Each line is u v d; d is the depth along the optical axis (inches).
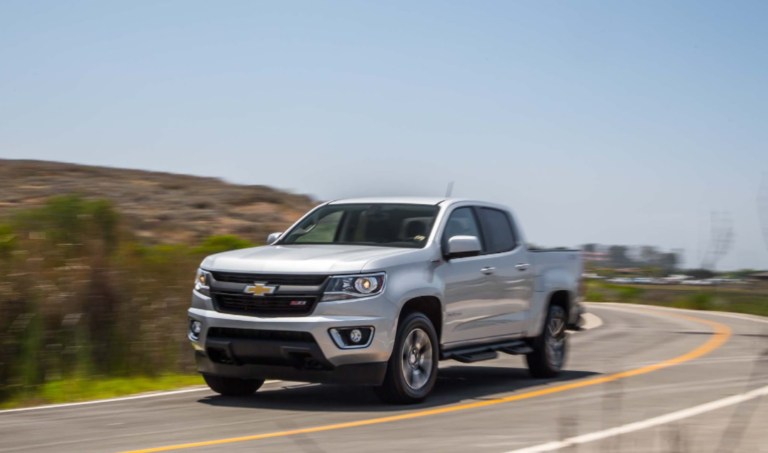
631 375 405.1
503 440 229.1
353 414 278.5
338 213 355.9
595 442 225.6
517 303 372.5
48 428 255.3
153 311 416.5
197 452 212.5
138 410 291.6
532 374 397.1
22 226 394.0
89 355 384.8
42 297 374.6
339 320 285.7
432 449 216.5
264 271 294.7
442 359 327.0
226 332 298.8
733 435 240.4
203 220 928.9
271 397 323.9
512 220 382.6
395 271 301.0
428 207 343.9
